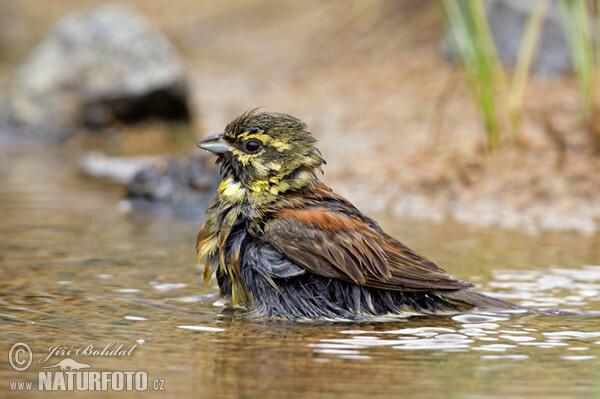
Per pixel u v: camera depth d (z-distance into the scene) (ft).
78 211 46.55
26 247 37.76
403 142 57.88
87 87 75.36
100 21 78.28
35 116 75.00
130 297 30.07
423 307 29.04
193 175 48.80
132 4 124.88
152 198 48.57
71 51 77.46
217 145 29.73
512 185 49.06
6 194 50.85
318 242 28.12
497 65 55.06
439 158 53.36
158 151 65.57
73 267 34.30
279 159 29.35
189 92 75.46
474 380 21.86
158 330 26.25
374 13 90.02
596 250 38.06
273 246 28.27
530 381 21.77
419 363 23.26
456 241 39.73
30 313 27.89
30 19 125.90
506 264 35.45
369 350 24.45
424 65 76.18
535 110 58.90
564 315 28.40
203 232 29.76
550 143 53.36
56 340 25.05
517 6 70.95
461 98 65.16
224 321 27.35
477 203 47.70
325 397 20.65
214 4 117.80
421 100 66.54
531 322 27.55
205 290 31.12
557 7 69.92
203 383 21.59
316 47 90.53
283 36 98.78
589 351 24.44
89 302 29.30
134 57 76.18
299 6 106.42
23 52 105.81
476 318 28.12
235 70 89.86
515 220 44.70
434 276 28.50
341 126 63.77
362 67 80.23
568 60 68.13
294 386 21.38
